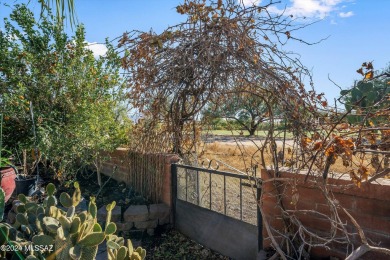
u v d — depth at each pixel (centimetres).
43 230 192
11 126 655
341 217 283
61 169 630
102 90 685
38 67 679
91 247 177
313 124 307
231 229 390
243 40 337
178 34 369
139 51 379
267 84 336
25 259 160
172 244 445
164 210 487
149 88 399
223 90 367
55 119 665
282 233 326
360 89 297
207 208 428
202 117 444
